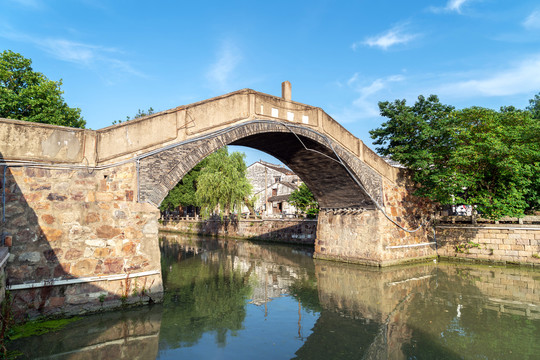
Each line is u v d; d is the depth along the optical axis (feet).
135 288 30.55
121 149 31.42
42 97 61.36
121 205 30.81
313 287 42.93
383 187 56.75
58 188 28.43
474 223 59.26
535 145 51.21
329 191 59.88
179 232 155.22
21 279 26.08
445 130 53.16
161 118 33.83
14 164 26.81
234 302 36.04
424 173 57.36
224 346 24.08
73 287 28.02
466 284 43.21
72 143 29.40
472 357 22.35
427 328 27.89
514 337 25.73
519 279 45.32
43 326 25.93
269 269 56.08
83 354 22.20
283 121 43.73
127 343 24.22
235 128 38.52
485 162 54.75
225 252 79.77
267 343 24.77
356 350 23.57
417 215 62.08
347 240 59.82
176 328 27.68
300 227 90.68
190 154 35.09
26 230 26.76
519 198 53.78
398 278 47.16
